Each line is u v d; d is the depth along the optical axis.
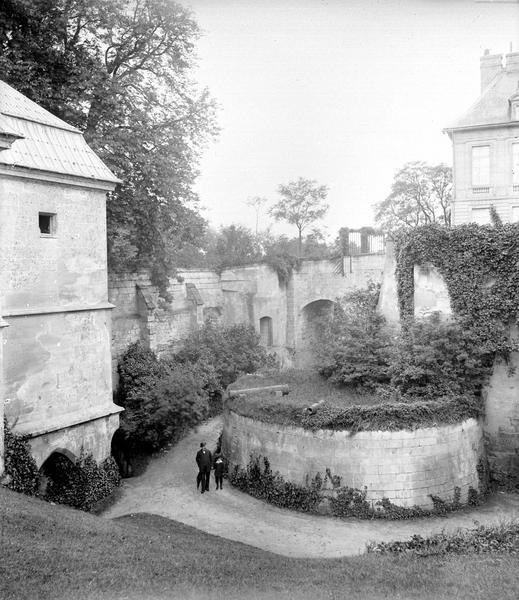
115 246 26.72
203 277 37.81
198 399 26.09
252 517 18.69
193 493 20.83
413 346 22.31
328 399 21.48
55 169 19.95
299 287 43.03
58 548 11.41
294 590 10.50
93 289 22.19
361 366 23.03
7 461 17.62
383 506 18.77
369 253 40.06
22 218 19.12
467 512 19.58
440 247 24.27
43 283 19.94
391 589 10.45
